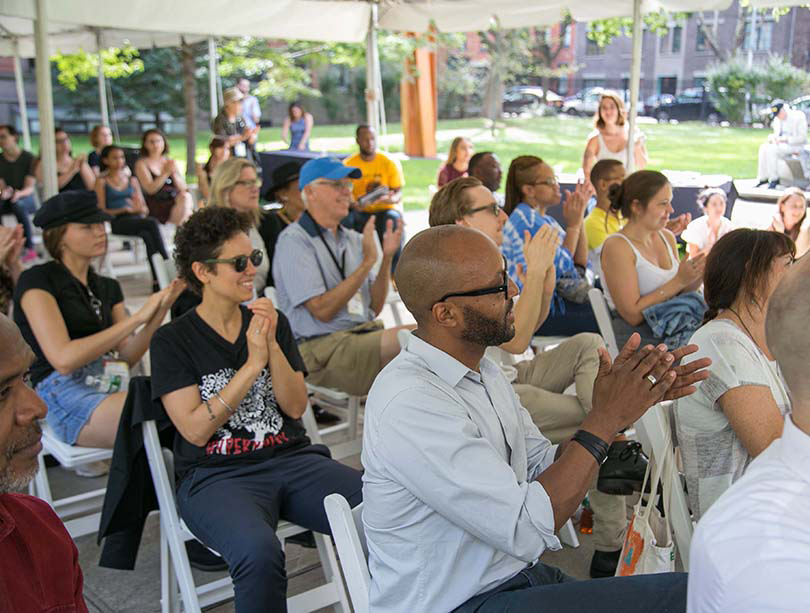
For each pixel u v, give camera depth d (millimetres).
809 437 1036
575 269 4453
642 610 1524
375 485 1625
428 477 1541
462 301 1654
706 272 2324
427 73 14625
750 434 2098
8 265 3578
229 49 17453
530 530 1521
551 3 6172
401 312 6238
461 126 17281
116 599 2816
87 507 3252
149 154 8062
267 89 20734
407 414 1580
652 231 3619
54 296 3039
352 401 3805
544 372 3109
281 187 4680
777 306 1062
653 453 2156
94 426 2924
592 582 1604
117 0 5488
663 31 11641
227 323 2535
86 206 3094
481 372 1827
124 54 15969
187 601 2354
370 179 7406
